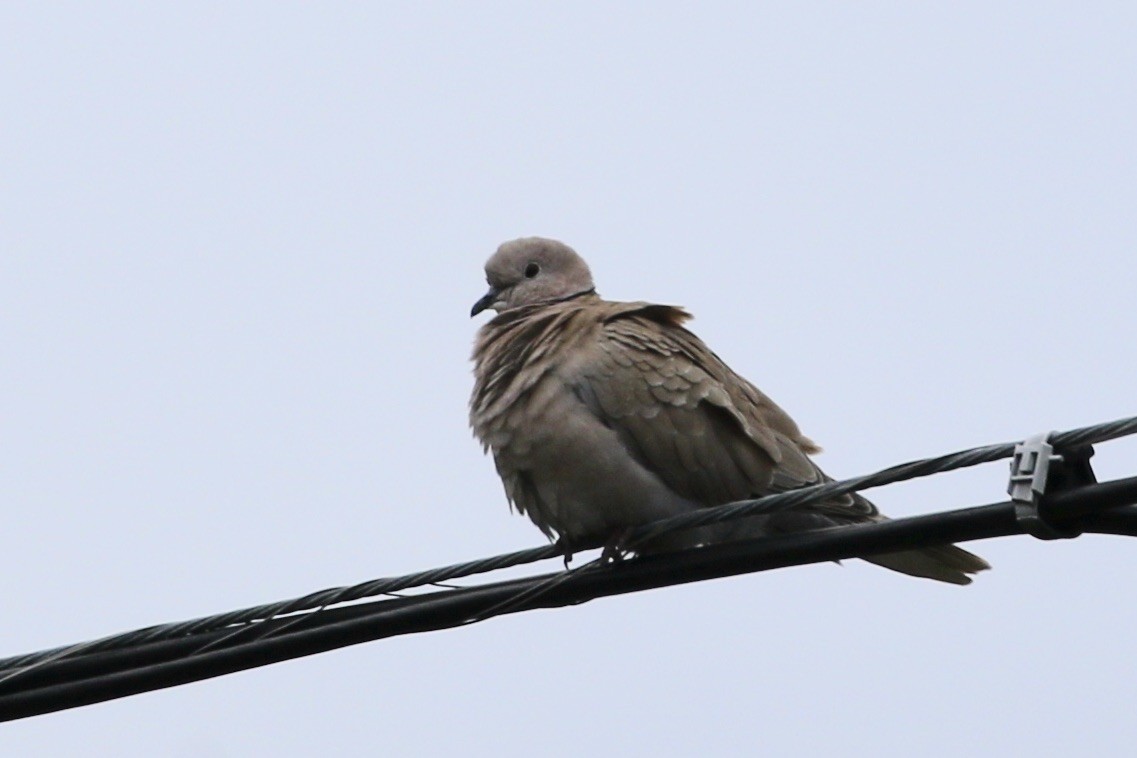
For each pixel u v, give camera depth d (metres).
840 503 12.64
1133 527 9.45
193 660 11.60
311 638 11.52
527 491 12.81
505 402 12.62
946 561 12.52
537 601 11.38
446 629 11.53
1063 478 9.54
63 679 11.75
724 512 10.92
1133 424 9.34
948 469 9.81
